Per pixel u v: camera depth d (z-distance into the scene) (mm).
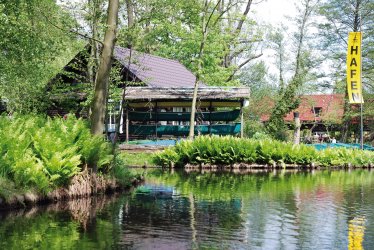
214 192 14750
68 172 12859
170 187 15984
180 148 25438
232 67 43656
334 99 56844
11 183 11688
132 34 19422
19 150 11969
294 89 41188
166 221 10039
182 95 29984
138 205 12109
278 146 26000
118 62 24234
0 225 9617
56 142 12875
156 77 33688
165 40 42719
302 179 19250
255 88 61625
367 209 11672
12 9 19922
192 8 29078
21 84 23609
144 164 25406
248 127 43594
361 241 8477
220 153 25016
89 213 10938
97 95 15992
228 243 8250
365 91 47094
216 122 35406
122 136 31172
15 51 20875
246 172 23016
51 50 22281
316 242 8375
